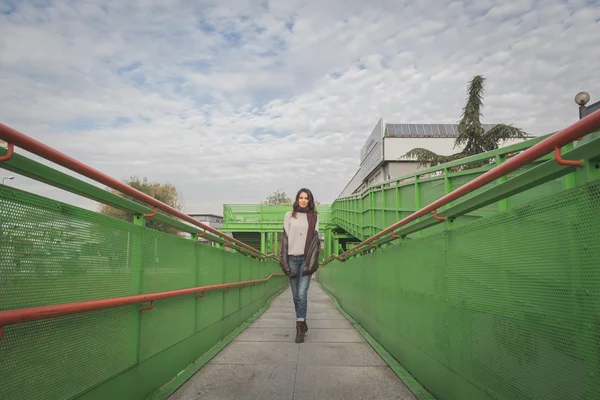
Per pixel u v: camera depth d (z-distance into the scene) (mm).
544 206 1767
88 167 2291
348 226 20172
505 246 2109
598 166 1554
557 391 1664
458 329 2748
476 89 17188
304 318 5668
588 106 10312
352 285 8250
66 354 2148
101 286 2525
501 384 2141
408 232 4152
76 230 2279
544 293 1763
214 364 4395
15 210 1833
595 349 1448
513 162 2012
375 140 36562
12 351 1775
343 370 4160
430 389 3344
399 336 4363
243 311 7402
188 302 4262
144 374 3146
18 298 1838
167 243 3660
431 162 18547
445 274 3023
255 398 3348
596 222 1444
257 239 33188
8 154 1755
